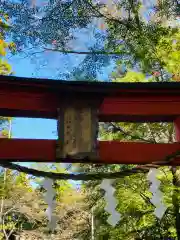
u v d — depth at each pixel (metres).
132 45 8.70
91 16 9.16
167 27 8.62
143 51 8.43
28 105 5.36
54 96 5.25
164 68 8.43
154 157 5.13
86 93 5.07
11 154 4.93
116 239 10.34
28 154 4.95
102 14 9.19
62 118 5.05
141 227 10.10
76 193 22.31
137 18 9.02
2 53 9.80
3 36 9.17
